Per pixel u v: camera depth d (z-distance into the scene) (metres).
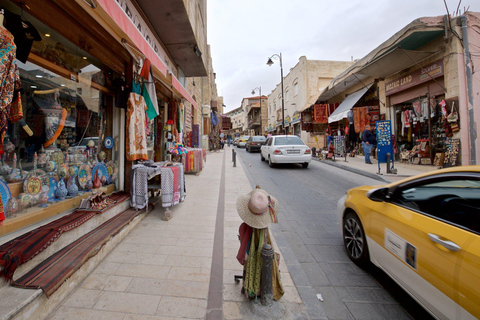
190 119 14.13
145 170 4.54
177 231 4.14
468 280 1.65
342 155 14.31
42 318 2.10
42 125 3.51
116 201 4.30
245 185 7.85
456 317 1.72
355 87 15.04
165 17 6.00
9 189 2.79
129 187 4.91
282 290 2.45
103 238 3.25
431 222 2.13
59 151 3.71
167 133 8.77
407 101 10.88
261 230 2.40
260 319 2.23
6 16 2.74
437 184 2.35
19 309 1.86
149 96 5.19
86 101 4.31
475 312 1.57
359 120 12.71
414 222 2.27
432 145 9.50
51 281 2.23
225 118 38.97
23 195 2.94
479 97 8.05
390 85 11.52
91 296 2.46
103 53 4.24
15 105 2.48
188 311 2.30
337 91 16.42
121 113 4.93
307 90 22.53
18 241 2.50
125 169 4.98
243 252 2.44
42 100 3.53
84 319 2.16
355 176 9.21
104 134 4.72
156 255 3.32
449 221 2.04
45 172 3.39
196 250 3.49
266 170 11.07
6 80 2.11
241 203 2.41
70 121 4.00
